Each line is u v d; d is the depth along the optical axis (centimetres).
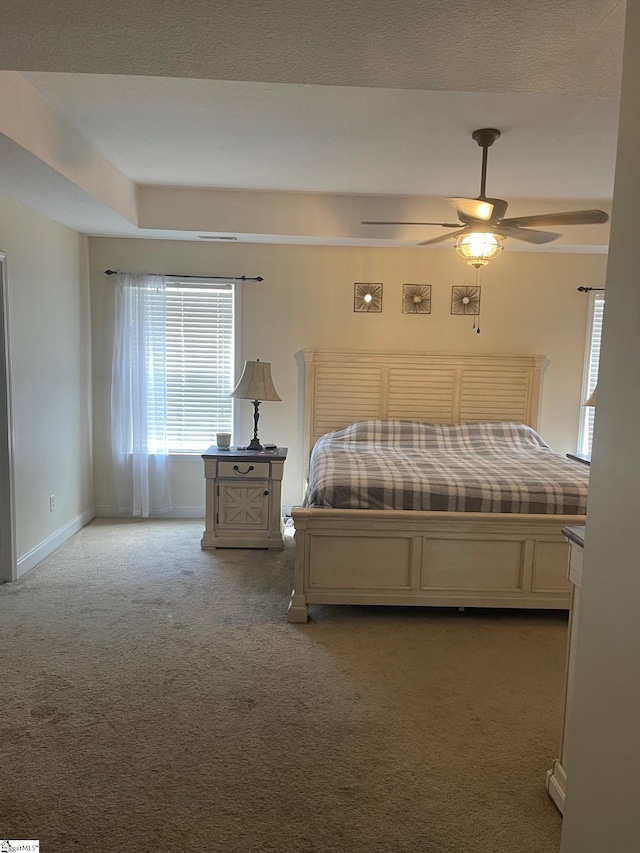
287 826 189
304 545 336
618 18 163
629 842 127
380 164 389
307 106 299
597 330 548
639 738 124
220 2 158
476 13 161
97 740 229
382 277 539
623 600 131
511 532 338
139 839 183
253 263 534
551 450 505
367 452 464
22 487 399
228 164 398
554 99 284
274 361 545
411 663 296
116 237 521
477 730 242
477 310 542
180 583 392
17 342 390
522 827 191
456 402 544
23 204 391
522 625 343
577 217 322
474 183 428
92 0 157
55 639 311
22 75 268
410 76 201
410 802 201
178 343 541
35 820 189
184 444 554
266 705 256
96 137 349
